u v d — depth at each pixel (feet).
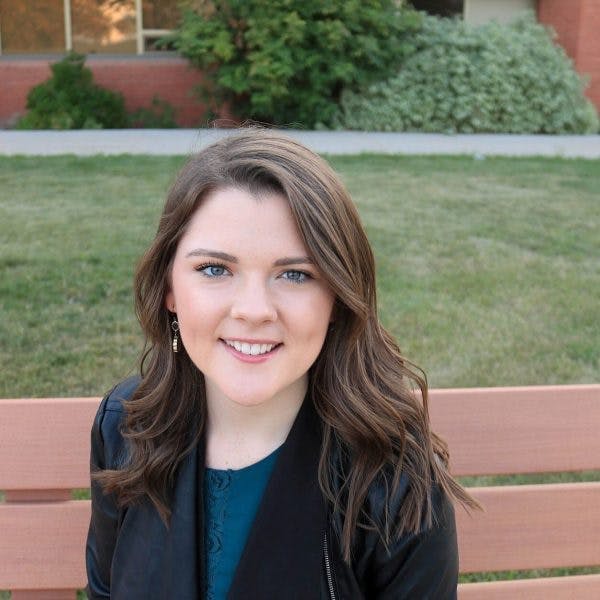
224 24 36.55
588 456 5.93
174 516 4.81
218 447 4.91
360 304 4.41
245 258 4.27
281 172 4.26
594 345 13.70
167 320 4.94
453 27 38.88
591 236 20.25
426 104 37.32
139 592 4.90
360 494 4.64
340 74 35.96
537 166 28.73
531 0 42.60
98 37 41.37
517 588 6.05
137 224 19.65
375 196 23.57
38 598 5.96
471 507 5.39
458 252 18.62
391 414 4.71
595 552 6.06
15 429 5.65
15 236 18.48
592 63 40.50
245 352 4.37
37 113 36.94
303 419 4.78
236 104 38.09
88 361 12.52
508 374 12.55
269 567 4.64
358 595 4.72
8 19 40.73
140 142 33.04
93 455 5.31
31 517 5.78
